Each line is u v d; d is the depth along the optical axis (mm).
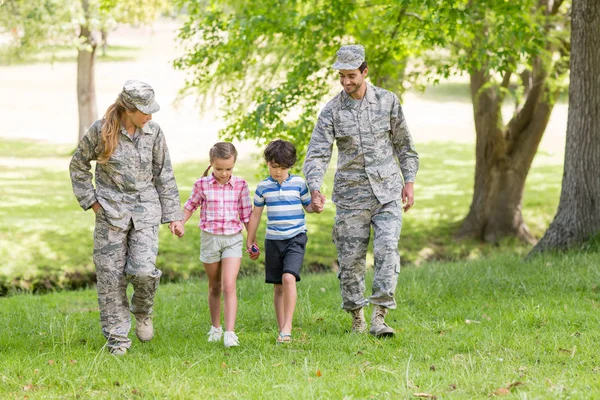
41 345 6758
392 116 6871
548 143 39094
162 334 7117
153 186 6312
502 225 21359
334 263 18438
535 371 5355
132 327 7480
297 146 15766
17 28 24781
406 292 8758
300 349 6371
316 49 15836
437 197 26328
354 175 6844
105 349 6398
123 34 82688
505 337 6496
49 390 5234
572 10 11523
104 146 5988
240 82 17438
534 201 25562
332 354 6105
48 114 43594
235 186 6703
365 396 4914
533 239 21578
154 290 6375
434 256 20328
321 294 9219
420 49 16562
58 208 22031
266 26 15578
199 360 5840
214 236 6633
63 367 5672
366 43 15578
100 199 6105
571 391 4688
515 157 21203
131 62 62781
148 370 5660
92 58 31031
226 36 16906
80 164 6094
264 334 7070
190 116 44812
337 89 16578
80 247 17562
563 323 7016
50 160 31578
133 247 6172
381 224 6809
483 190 21500
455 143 38781
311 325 7480
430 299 8492
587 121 11352
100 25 25891
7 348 6672
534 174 30953
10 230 18625
